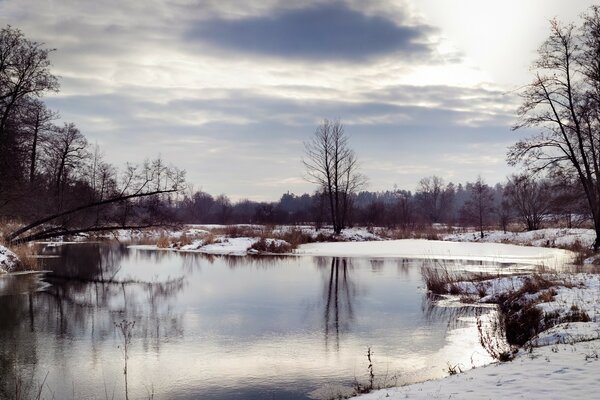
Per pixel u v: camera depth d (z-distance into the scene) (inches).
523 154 1194.6
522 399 235.6
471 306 668.7
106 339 511.8
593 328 385.7
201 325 571.5
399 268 1118.4
